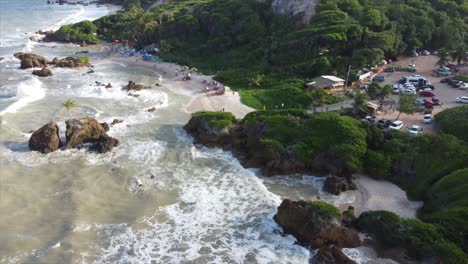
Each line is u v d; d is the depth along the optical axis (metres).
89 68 128.88
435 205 58.47
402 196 63.50
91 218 57.66
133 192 64.31
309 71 109.94
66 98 100.25
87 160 73.00
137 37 156.25
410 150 68.00
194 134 83.00
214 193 64.25
